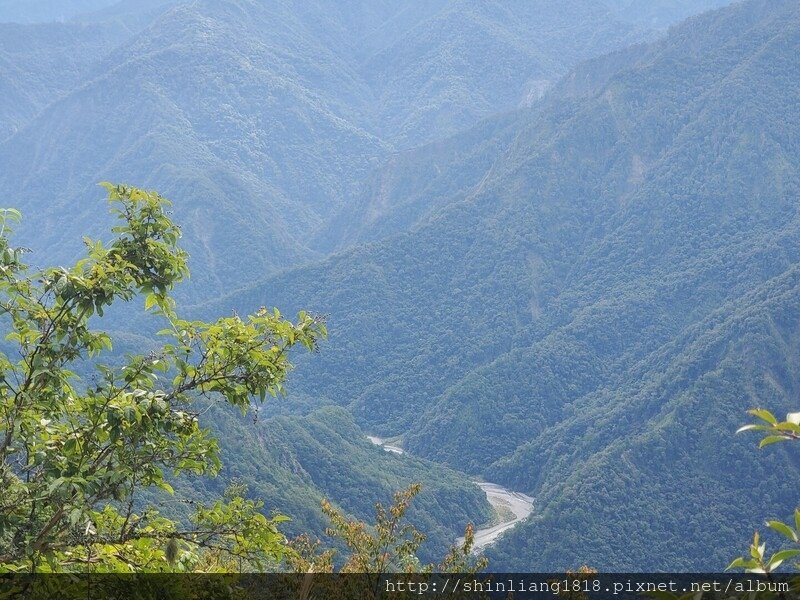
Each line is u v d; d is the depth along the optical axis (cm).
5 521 741
